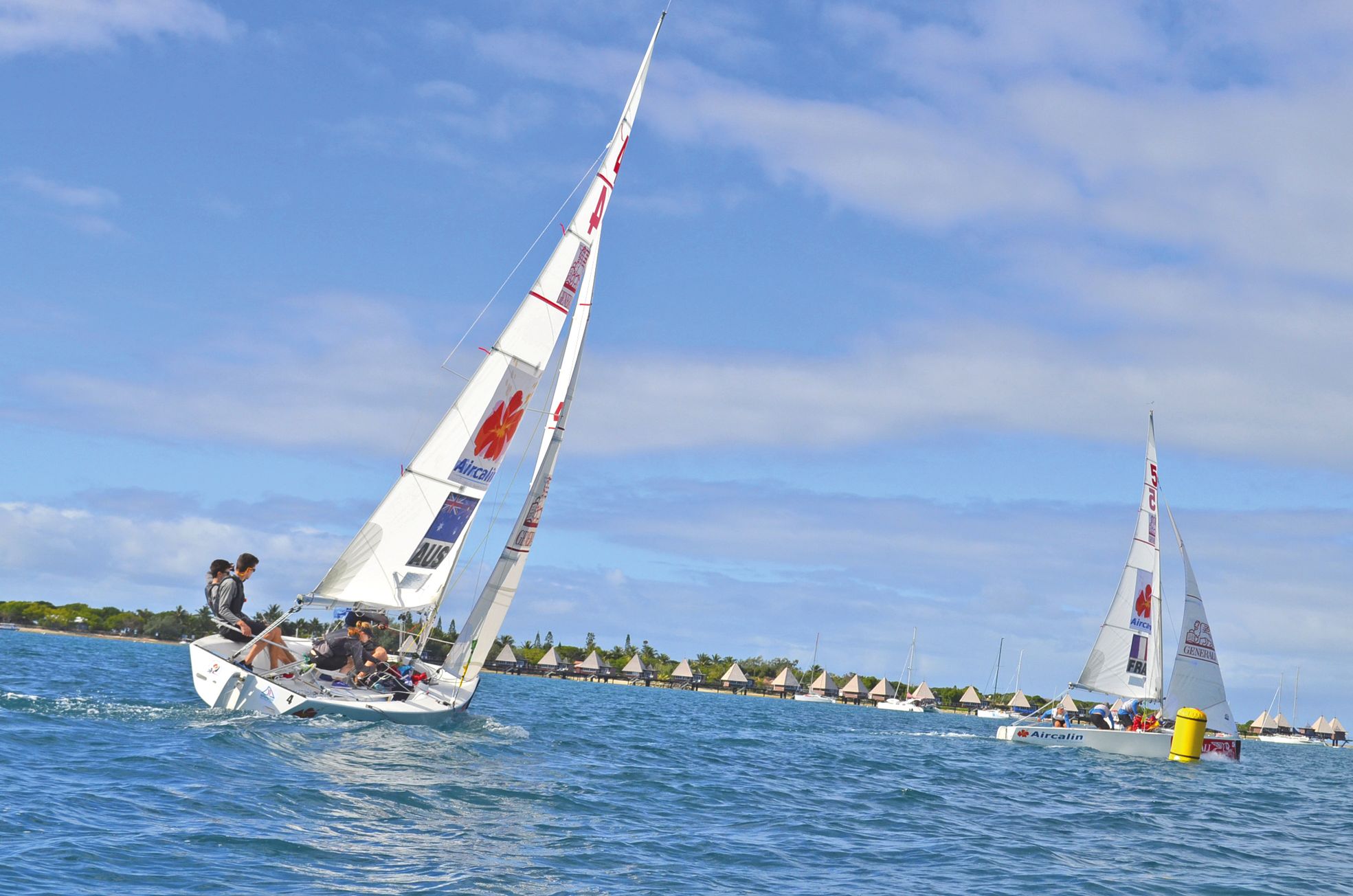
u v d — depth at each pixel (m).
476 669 19.42
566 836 10.42
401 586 16.89
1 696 15.70
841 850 11.30
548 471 20.36
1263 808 20.36
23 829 8.38
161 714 15.15
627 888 8.60
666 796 13.80
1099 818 16.03
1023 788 19.69
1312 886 11.77
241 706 15.20
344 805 10.59
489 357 17.03
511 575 19.73
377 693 16.50
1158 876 11.45
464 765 13.86
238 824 9.30
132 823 8.92
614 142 19.12
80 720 14.22
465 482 17.25
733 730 31.27
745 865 10.02
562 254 18.11
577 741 19.45
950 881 10.20
